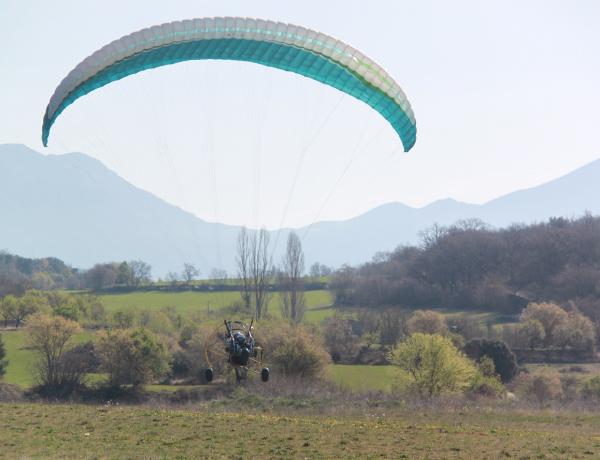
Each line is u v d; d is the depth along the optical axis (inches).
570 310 7706.7
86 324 6648.6
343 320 5989.2
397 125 2015.3
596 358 6018.7
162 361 4544.8
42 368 4594.0
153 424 2428.6
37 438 2161.7
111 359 4478.3
